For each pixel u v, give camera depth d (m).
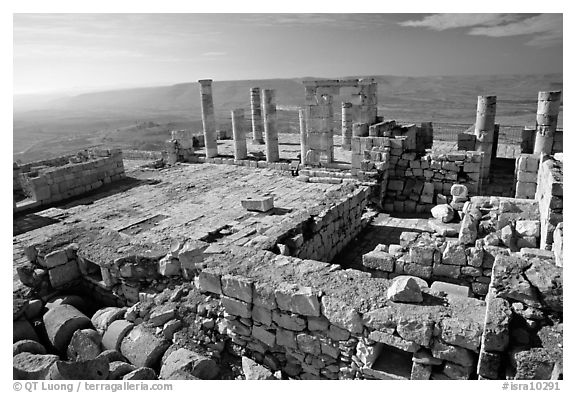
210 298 7.45
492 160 20.55
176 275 8.21
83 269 9.14
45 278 8.85
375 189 16.12
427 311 5.48
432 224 12.07
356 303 5.80
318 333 6.14
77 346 7.29
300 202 15.74
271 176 20.31
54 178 17.48
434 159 16.17
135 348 7.08
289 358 6.57
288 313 6.32
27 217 15.57
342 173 18.94
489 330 4.70
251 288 6.55
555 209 8.34
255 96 28.41
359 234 14.00
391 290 5.90
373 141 17.14
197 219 14.30
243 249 7.99
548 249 8.41
